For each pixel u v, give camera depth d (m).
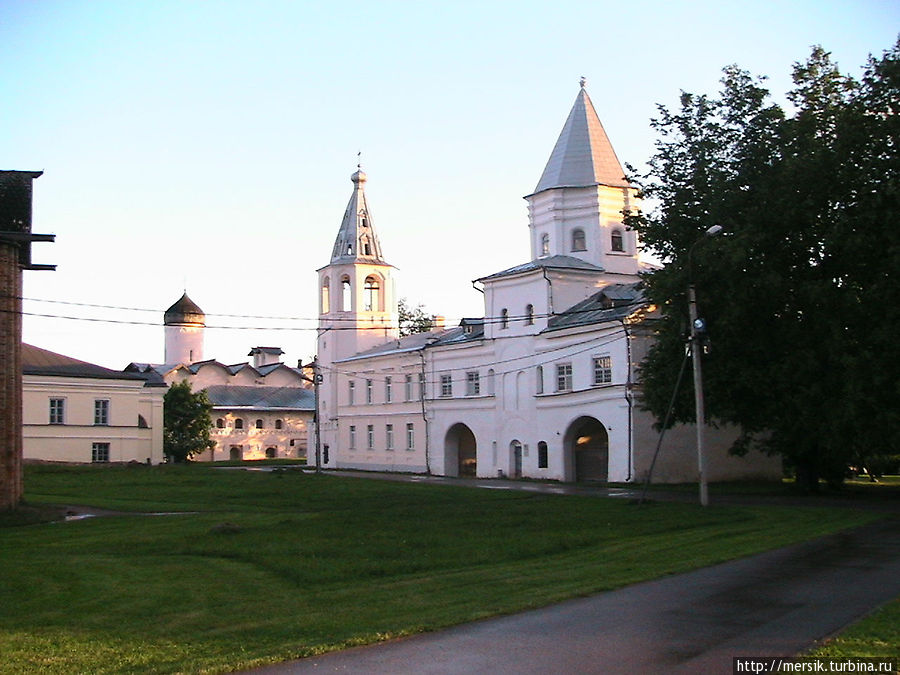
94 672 9.66
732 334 34.06
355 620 12.04
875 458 41.31
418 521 24.75
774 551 19.00
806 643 10.52
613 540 21.12
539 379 52.81
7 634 11.48
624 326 45.78
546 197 58.00
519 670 9.67
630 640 10.88
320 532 22.09
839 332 32.28
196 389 100.75
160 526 23.89
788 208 33.47
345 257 75.88
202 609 13.03
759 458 48.84
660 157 38.47
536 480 51.31
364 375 70.62
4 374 27.36
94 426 61.81
